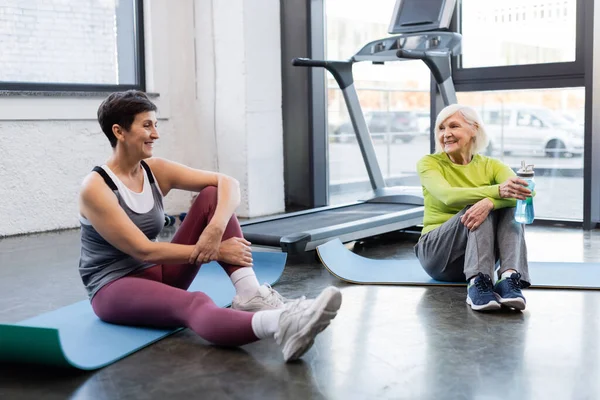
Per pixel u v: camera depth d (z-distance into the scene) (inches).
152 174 96.3
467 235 108.3
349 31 218.2
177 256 89.6
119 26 206.8
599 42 166.7
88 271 96.3
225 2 205.9
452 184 115.6
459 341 88.1
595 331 91.3
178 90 217.2
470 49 192.4
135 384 75.9
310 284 122.6
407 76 216.1
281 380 75.8
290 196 221.9
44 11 189.3
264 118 211.5
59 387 75.7
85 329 94.0
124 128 89.9
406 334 91.5
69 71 195.9
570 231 170.4
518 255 104.5
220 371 79.1
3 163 178.5
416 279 121.7
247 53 204.7
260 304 92.5
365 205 181.5
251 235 139.6
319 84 213.2
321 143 216.1
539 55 180.7
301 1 210.1
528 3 181.0
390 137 223.6
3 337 78.8
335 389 72.9
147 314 91.2
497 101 193.8
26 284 127.7
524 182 101.5
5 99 176.1
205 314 85.2
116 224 87.7
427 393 71.3
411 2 169.9
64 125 189.6
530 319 97.2
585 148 169.2
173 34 214.5
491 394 70.8
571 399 69.2
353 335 91.4
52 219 189.3
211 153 216.1
